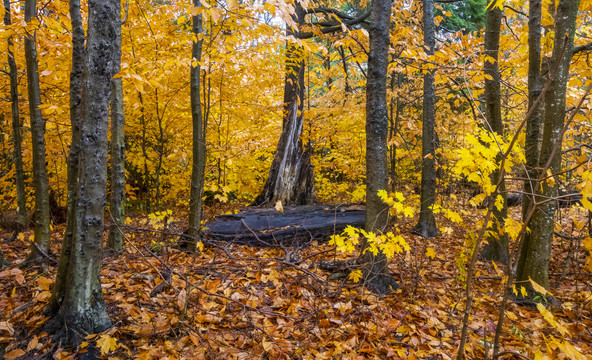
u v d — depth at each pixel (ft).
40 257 11.85
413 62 16.94
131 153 22.75
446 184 25.08
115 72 7.93
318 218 18.22
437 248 16.33
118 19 7.38
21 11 13.75
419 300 10.75
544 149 10.43
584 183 4.98
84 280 7.34
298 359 7.57
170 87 17.89
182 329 8.09
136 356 6.98
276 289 10.68
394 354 7.82
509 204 26.18
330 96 24.84
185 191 25.98
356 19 26.68
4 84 17.35
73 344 6.97
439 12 35.45
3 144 20.77
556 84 10.01
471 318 9.67
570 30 9.70
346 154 29.27
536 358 4.98
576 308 10.13
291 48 21.27
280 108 24.59
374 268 11.34
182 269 11.49
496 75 15.08
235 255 13.91
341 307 9.64
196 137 13.98
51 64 12.03
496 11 14.70
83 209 7.26
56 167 21.34
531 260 10.88
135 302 9.09
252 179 24.23
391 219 12.03
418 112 29.25
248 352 7.57
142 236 15.11
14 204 23.06
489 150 6.39
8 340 7.09
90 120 7.14
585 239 6.08
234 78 18.61
